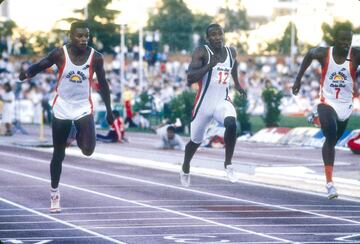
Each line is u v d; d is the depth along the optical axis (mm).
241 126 56188
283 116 81750
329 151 21688
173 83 97625
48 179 33500
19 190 29688
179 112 58781
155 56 93062
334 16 88125
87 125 19766
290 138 50938
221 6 117188
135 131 65125
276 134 52250
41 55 102062
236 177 19875
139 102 68875
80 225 21688
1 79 93000
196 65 19594
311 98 93750
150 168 38312
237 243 18953
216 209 24688
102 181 32656
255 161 39000
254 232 20484
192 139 20547
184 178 21094
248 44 119188
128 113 68938
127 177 34219
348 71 21281
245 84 94812
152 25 112938
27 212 24125
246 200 26812
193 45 114188
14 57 103688
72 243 19000
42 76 89938
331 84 21438
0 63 98938
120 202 26297
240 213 23828
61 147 20969
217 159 39125
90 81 19812
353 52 21266
